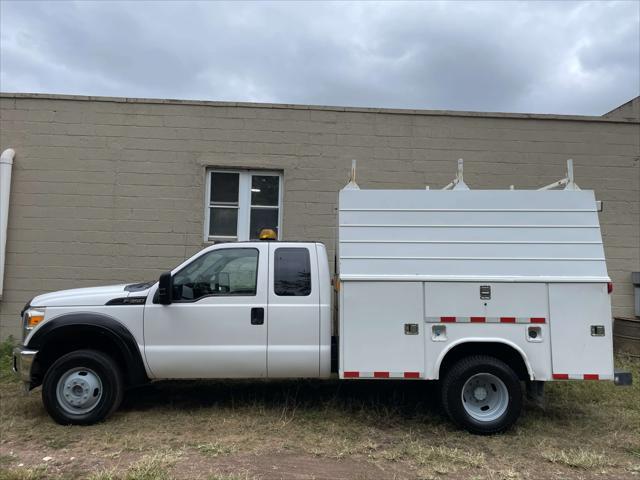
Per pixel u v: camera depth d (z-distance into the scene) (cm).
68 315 515
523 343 502
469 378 501
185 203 870
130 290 536
